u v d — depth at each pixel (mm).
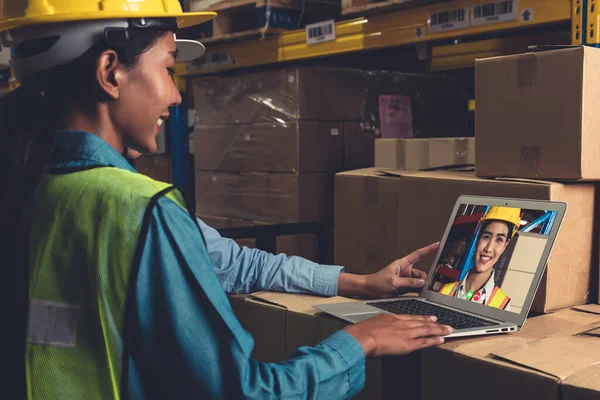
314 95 2195
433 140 1848
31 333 739
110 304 711
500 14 1673
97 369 716
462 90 2639
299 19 2332
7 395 749
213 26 2459
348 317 1089
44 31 798
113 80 799
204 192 2641
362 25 2043
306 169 2191
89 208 736
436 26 1835
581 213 1228
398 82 2424
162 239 723
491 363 891
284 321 1211
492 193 1266
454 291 1188
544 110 1225
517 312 1042
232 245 1378
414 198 1436
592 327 1076
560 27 2076
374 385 1068
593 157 1192
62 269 736
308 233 2131
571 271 1214
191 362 724
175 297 719
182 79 2832
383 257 1578
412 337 921
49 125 816
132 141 852
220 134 2531
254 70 2846
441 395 962
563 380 813
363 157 2332
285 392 758
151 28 821
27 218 781
